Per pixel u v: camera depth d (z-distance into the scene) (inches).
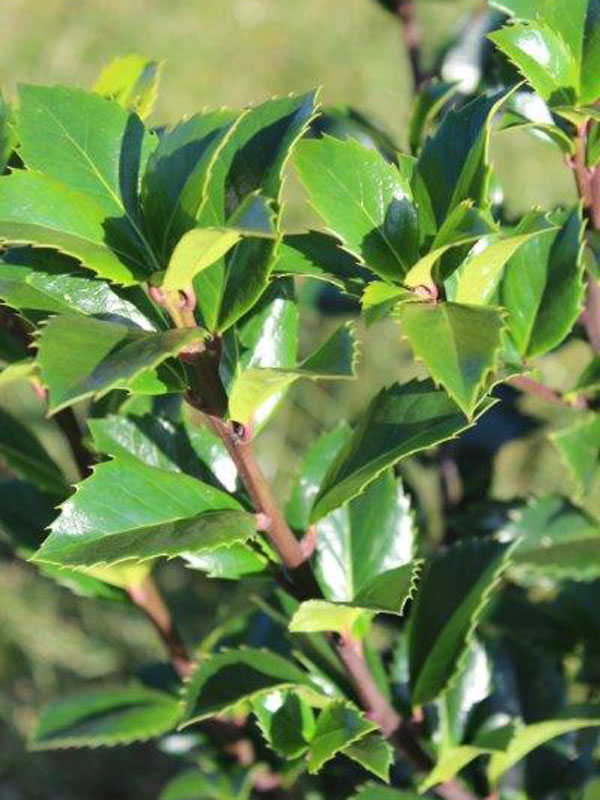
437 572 20.7
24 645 40.2
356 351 17.1
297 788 23.8
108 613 40.2
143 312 18.1
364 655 21.1
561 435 21.5
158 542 18.1
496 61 21.4
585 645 23.4
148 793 37.9
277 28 57.9
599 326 21.2
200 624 38.6
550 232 20.3
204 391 18.0
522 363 20.5
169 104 55.9
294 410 44.1
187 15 58.5
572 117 19.6
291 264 18.7
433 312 17.4
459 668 20.0
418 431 18.5
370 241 18.2
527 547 22.3
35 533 22.4
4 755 38.6
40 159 17.9
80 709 23.5
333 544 20.6
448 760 20.5
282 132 17.6
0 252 18.3
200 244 16.8
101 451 19.8
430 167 18.1
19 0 59.0
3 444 21.6
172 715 23.3
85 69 57.4
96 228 17.7
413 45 25.3
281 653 22.7
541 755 22.5
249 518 18.5
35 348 20.4
